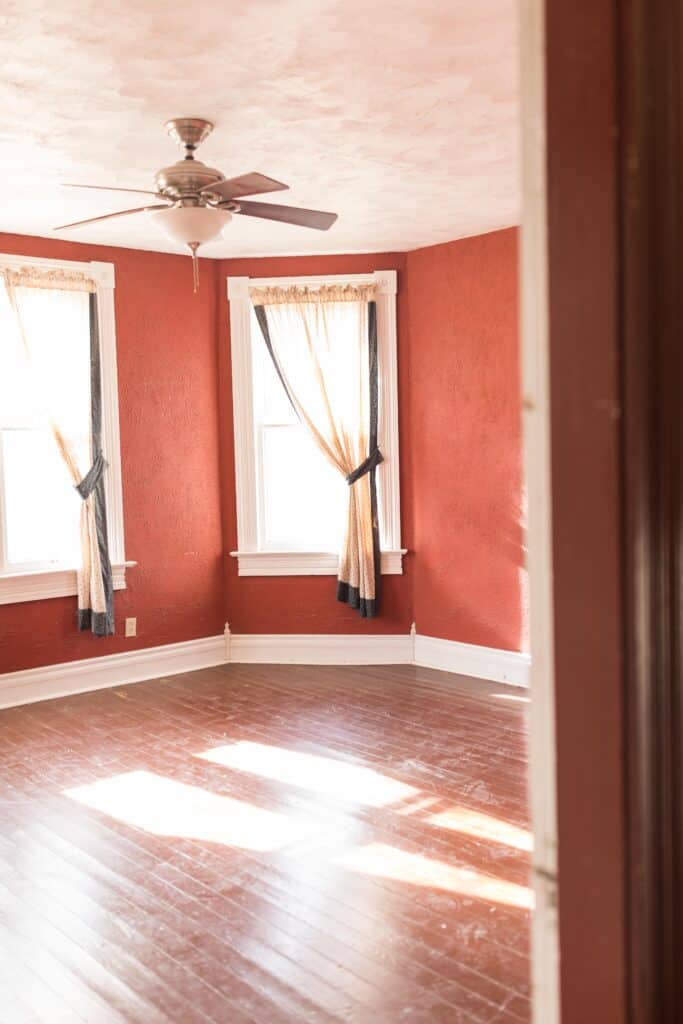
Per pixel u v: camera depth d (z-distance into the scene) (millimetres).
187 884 3115
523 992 2447
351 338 5980
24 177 4230
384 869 3191
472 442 5699
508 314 5449
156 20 2664
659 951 882
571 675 901
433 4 2598
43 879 3172
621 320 838
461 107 3438
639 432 840
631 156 831
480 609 5738
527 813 3631
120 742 4621
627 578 848
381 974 2551
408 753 4367
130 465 5746
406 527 6102
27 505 5371
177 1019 2361
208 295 6055
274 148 3898
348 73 3096
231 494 6195
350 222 5176
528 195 946
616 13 832
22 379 5305
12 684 5293
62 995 2479
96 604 5438
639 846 863
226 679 5844
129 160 4016
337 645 6172
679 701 888
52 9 2578
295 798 3848
